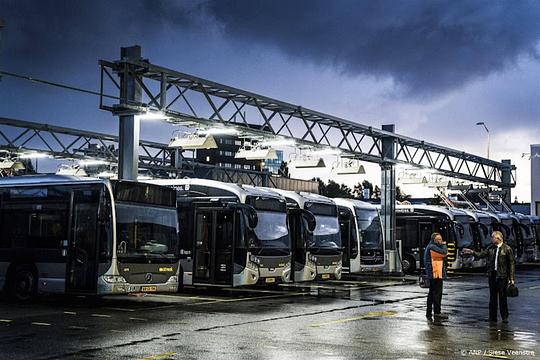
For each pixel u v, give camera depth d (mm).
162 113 22031
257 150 27859
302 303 19406
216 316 15938
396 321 15320
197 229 22703
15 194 19172
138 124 21656
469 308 18234
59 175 18969
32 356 10508
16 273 18812
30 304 18250
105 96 19672
